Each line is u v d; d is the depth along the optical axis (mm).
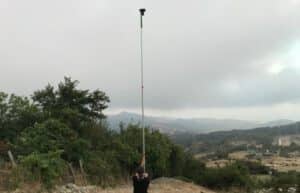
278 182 59031
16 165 26859
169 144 53094
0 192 23969
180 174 55656
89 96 43281
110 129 44938
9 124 35375
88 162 34906
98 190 30688
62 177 30172
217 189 56219
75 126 39250
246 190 56000
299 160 125938
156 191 33312
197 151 131125
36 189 25984
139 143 45719
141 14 23562
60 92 41906
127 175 40969
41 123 34344
